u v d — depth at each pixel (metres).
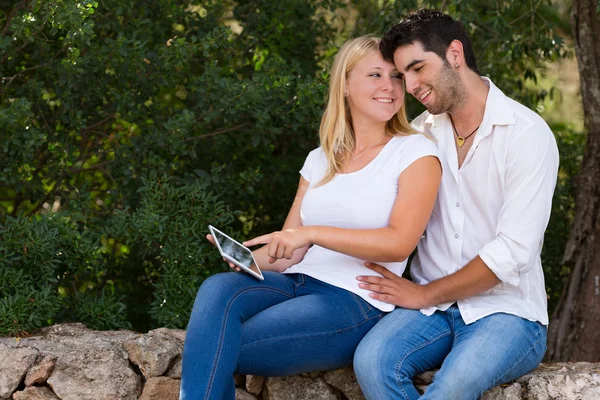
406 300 3.19
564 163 6.03
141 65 4.84
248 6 5.52
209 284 3.12
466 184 3.28
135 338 3.65
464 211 3.29
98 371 3.53
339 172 3.38
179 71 5.41
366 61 3.33
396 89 3.34
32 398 3.50
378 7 6.04
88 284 5.05
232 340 3.00
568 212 5.96
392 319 3.16
